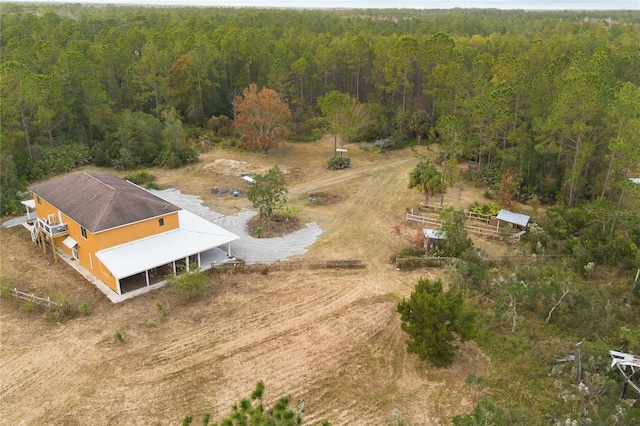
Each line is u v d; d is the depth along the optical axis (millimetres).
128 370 24125
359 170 54000
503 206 42719
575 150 41312
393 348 25750
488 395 22375
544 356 24219
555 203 43938
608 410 20828
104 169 54250
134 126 56031
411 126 63688
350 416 21312
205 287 31031
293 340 26312
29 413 21547
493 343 25656
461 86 56250
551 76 45250
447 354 23797
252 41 71125
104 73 63969
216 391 22750
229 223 40406
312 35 87500
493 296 29469
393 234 38625
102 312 28812
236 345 25906
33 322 27969
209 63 65688
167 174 52938
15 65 50344
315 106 74125
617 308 27469
